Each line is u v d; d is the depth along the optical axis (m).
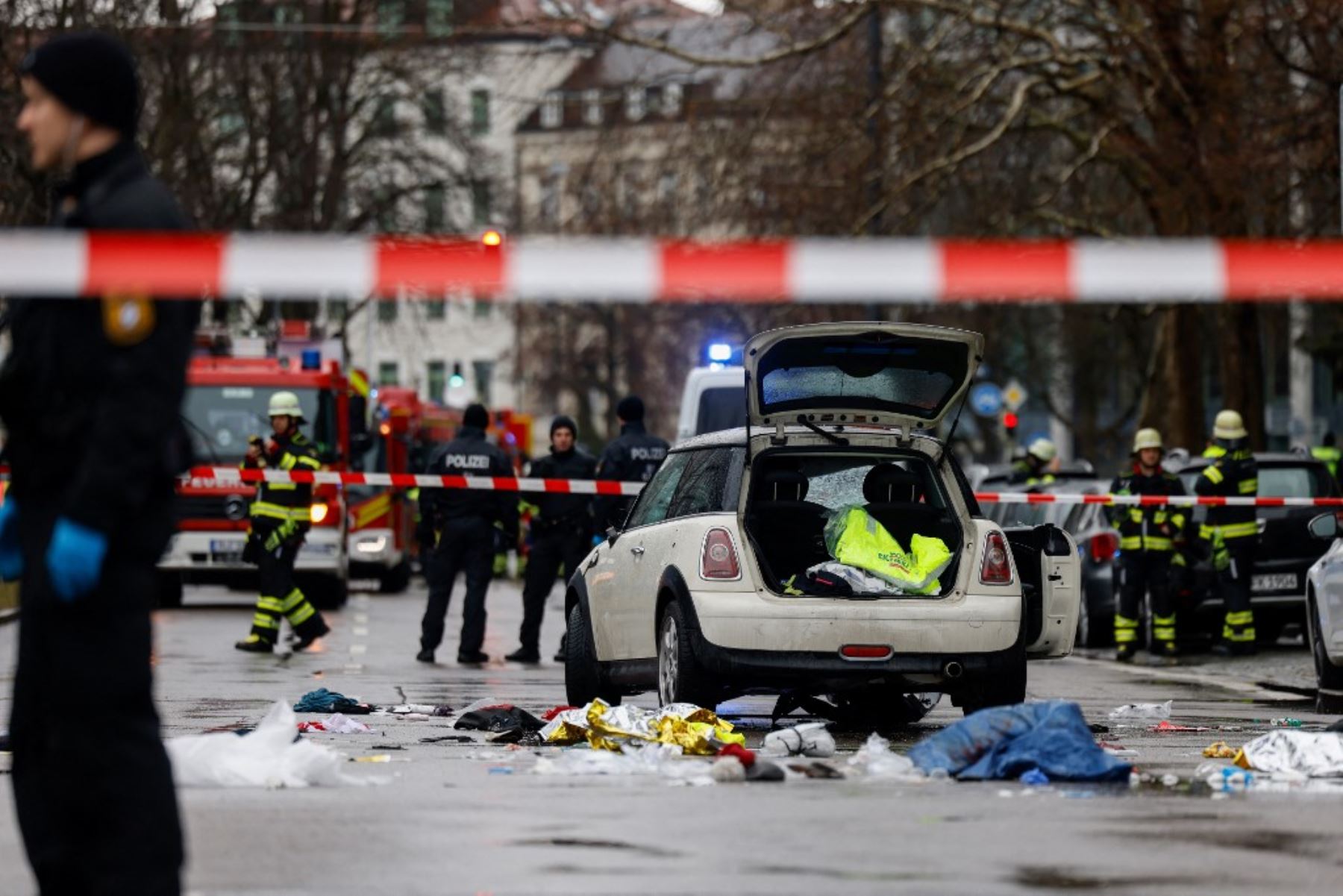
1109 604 54.94
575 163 112.56
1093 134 84.69
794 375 29.62
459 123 122.94
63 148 13.19
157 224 12.95
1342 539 37.59
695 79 88.56
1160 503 47.31
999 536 29.19
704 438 31.22
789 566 30.11
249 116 107.94
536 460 47.16
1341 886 16.33
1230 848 17.98
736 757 22.62
